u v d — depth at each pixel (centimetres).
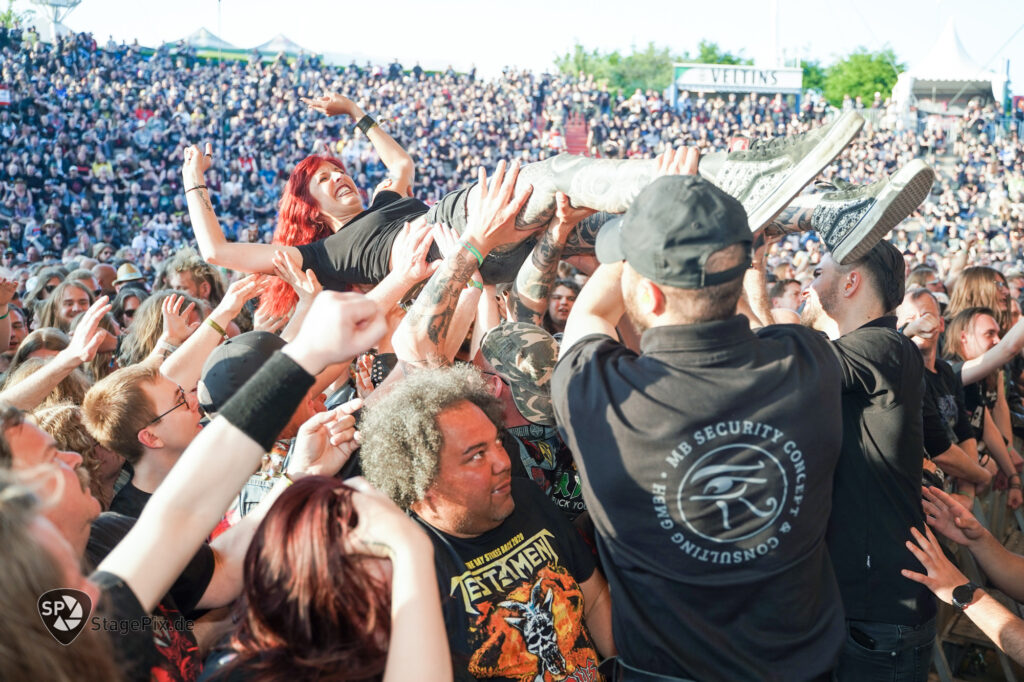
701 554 161
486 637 181
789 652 166
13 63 2422
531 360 206
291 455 215
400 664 127
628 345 254
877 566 221
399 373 228
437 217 296
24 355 384
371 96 2930
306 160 373
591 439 165
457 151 2845
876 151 2961
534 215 239
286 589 133
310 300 313
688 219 154
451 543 187
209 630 181
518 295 248
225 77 2800
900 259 241
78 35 2614
